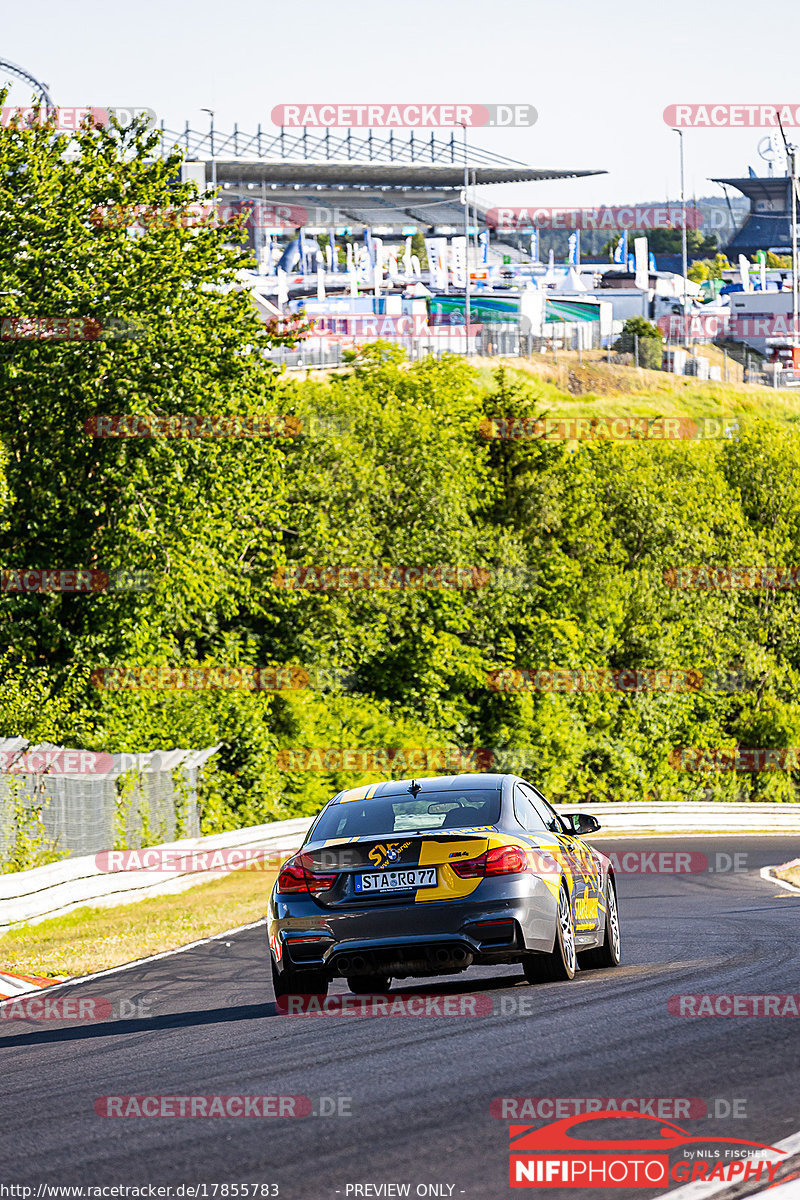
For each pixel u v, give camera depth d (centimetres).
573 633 16500
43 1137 1869
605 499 19850
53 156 10669
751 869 7519
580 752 16462
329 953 2873
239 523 11331
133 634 10444
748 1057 2072
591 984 2997
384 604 13988
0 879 5203
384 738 13712
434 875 2859
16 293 10081
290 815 12000
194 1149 1739
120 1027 2942
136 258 10212
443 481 15825
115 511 9988
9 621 10138
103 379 9975
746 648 19625
